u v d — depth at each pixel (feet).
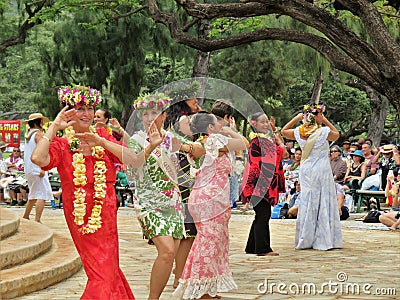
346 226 56.80
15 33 113.29
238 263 37.04
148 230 25.16
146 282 31.50
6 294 27.55
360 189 69.00
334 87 143.64
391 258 39.24
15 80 185.06
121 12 94.07
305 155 43.60
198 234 27.43
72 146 22.84
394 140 167.43
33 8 104.53
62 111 22.81
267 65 106.52
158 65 149.48
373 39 42.52
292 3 43.39
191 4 45.32
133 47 96.27
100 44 95.86
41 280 29.63
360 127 150.10
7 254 30.68
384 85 42.24
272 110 111.34
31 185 51.42
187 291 27.27
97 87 97.60
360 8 42.91
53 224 55.36
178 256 28.48
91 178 22.85
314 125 43.70
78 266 34.06
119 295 22.99
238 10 44.55
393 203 57.21
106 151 23.30
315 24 43.01
